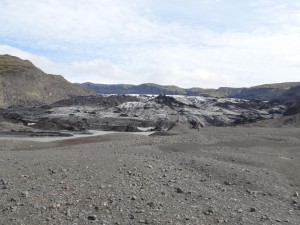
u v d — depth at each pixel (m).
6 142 40.16
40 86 182.25
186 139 41.00
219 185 20.05
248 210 16.14
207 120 106.88
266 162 26.92
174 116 105.94
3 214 13.84
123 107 119.38
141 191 17.23
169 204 15.83
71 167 21.41
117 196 16.25
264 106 134.75
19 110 118.75
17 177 19.36
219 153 29.91
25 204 14.91
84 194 16.30
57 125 79.50
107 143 38.06
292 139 43.34
